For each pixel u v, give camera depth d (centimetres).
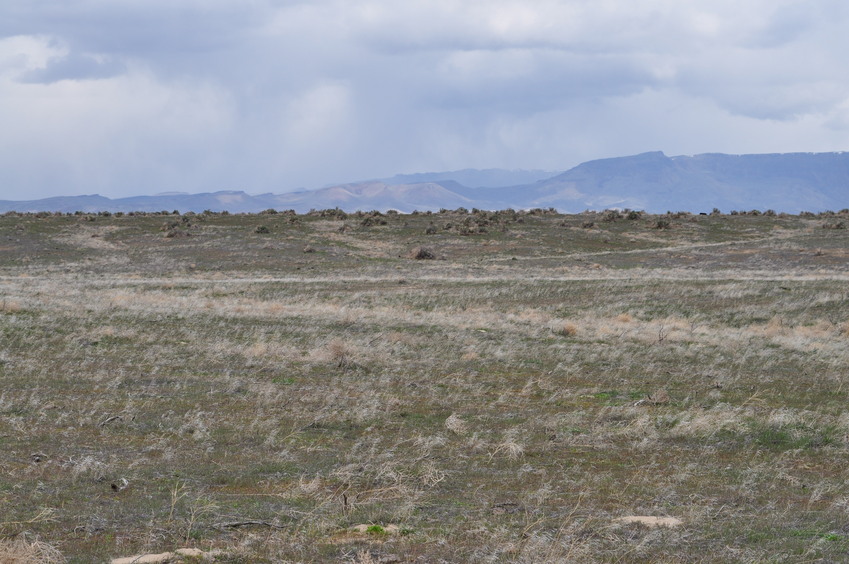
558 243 11938
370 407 2414
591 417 2353
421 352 3706
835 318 5562
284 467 1717
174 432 2062
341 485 1554
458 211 15562
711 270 9419
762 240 11831
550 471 1723
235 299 6744
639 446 1959
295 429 2138
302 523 1302
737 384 2981
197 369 3130
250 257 10700
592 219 13925
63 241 11712
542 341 4219
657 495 1519
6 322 4188
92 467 1653
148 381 2844
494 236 12344
